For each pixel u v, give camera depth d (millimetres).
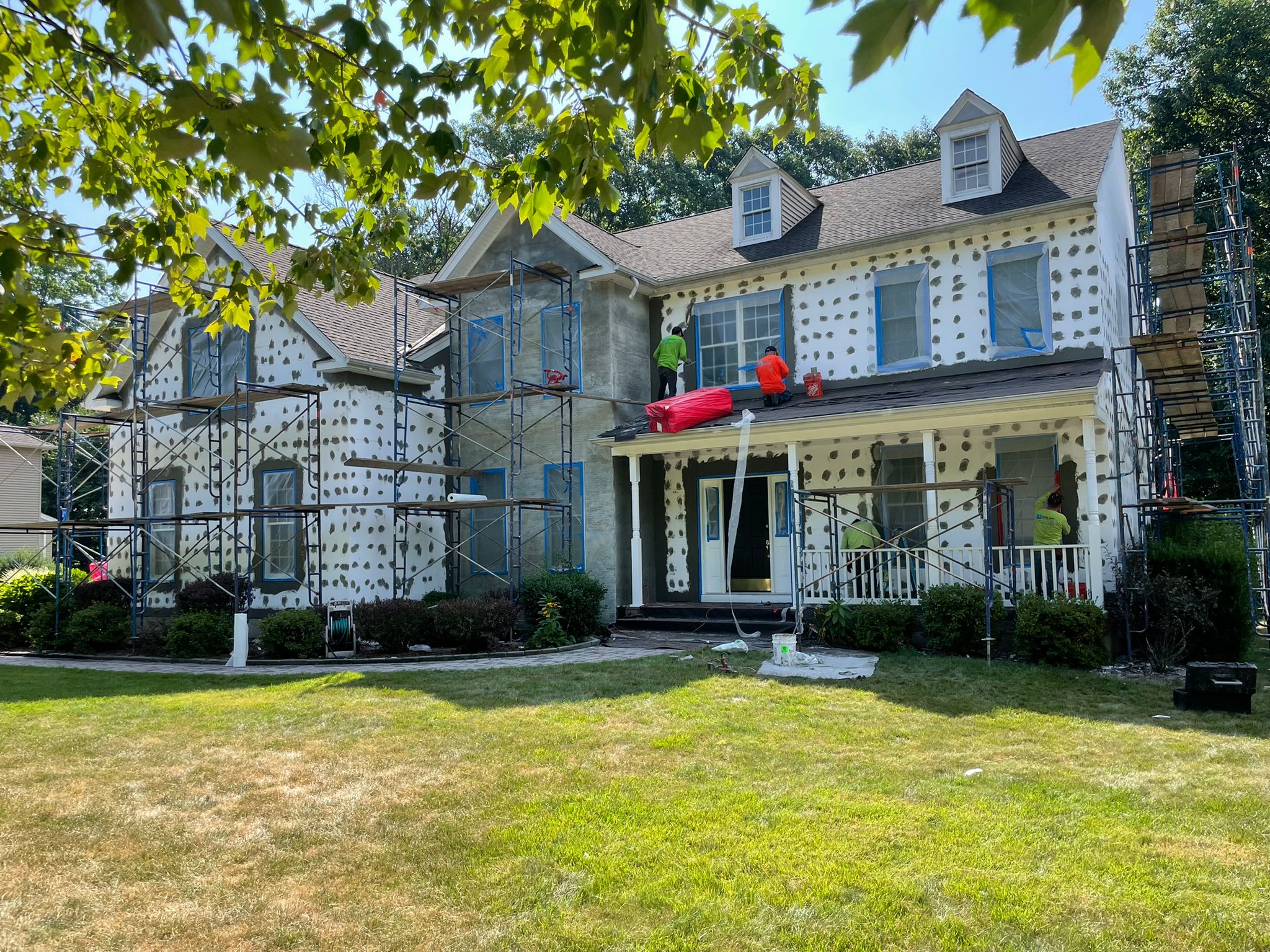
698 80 4652
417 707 10094
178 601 18281
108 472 23703
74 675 13883
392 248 6633
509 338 17953
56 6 4434
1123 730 8719
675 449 16625
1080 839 5676
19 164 5859
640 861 5473
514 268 19266
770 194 19125
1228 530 20375
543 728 8898
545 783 7098
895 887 4984
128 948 4605
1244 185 28953
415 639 15430
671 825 6074
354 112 5316
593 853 5621
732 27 4984
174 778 7547
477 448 19922
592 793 6801
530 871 5391
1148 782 6930
